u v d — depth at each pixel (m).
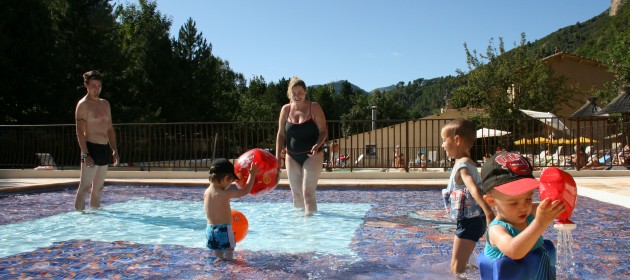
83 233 4.50
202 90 37.06
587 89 28.67
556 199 1.75
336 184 8.52
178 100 34.81
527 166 2.09
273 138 11.77
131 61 29.97
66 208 6.23
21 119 20.56
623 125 11.70
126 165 12.00
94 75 5.90
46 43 20.64
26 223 5.07
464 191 3.01
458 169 2.94
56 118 21.09
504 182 2.05
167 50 34.78
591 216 5.18
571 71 28.59
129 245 3.95
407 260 3.37
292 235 4.35
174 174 10.44
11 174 10.99
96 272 3.11
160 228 4.76
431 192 8.05
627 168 11.54
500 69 25.70
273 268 3.16
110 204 6.64
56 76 21.09
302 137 5.68
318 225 4.88
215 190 3.64
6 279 2.96
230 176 3.67
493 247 2.11
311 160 5.65
